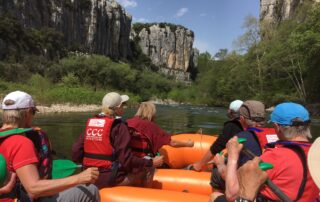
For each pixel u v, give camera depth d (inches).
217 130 586.2
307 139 88.5
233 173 82.7
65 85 1774.1
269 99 1412.4
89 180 94.1
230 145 87.9
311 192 83.1
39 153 100.1
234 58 1812.3
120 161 141.5
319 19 1157.1
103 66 2106.3
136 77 2369.6
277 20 2511.1
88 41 3021.7
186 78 4539.9
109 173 142.3
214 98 1953.7
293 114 87.4
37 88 1365.7
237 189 79.8
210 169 195.5
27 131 96.3
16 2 2215.8
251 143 115.7
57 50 2395.4
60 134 479.8
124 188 139.6
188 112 1130.7
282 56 1406.3
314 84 1245.1
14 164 89.7
